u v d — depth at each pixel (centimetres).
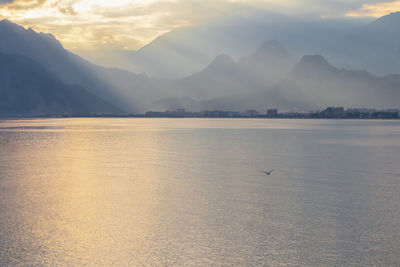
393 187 6000
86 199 5266
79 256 3447
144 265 3284
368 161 8988
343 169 7775
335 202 5097
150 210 4728
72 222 4288
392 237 3838
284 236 3875
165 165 8244
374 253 3481
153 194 5538
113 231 4034
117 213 4625
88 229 4078
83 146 12638
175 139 15762
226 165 8262
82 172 7350
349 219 4378
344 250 3544
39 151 11138
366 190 5788
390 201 5134
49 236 3894
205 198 5306
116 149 11662
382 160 9175
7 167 8025
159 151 11062
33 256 3456
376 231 3997
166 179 6631
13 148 12019
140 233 3962
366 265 3262
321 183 6328
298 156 9956
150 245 3669
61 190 5803
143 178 6725
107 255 3475
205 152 10838
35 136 17575
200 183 6309
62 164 8438
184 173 7238
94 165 8262
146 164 8400
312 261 3341
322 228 4103
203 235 3916
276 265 3272
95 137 16900
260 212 4650
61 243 3719
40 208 4844
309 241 3753
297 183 6319
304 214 4566
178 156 9850
